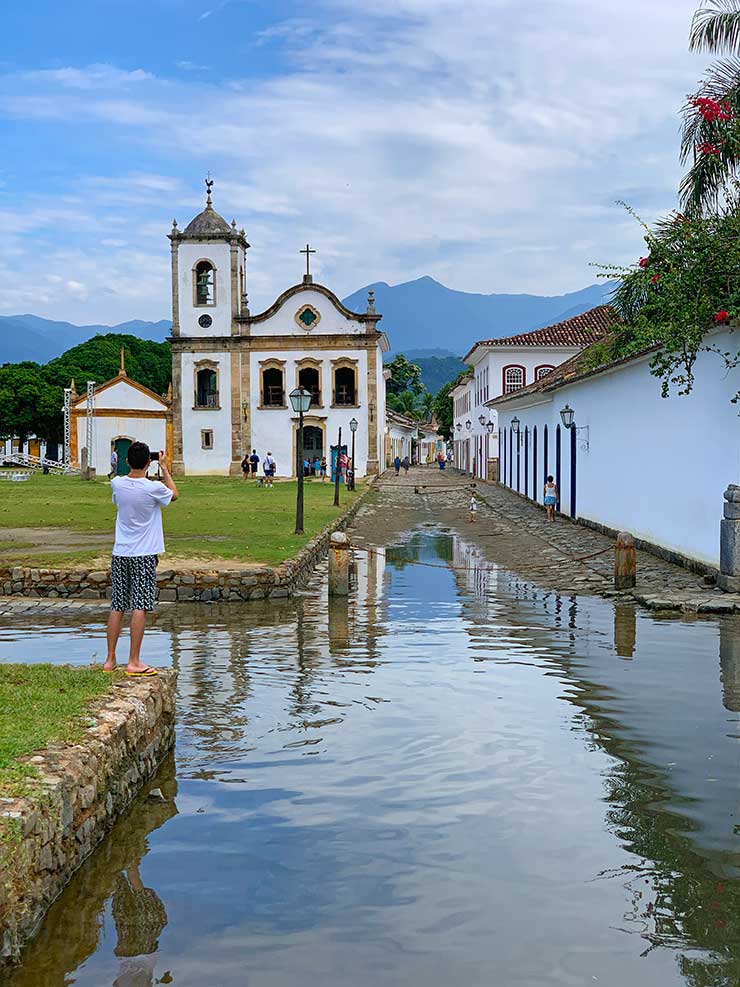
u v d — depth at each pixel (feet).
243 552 59.62
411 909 16.15
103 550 60.90
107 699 22.79
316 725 26.48
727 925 15.58
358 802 20.80
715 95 58.95
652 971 14.29
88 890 17.07
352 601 49.65
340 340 183.21
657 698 28.86
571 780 21.91
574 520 93.40
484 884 16.99
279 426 185.78
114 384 194.80
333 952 14.90
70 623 43.98
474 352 192.34
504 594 51.31
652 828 19.22
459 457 265.34
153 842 18.98
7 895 14.73
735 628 40.06
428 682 31.27
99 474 193.06
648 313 55.88
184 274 185.47
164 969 14.52
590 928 15.51
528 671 32.63
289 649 37.19
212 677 32.37
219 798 21.20
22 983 14.23
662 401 62.59
